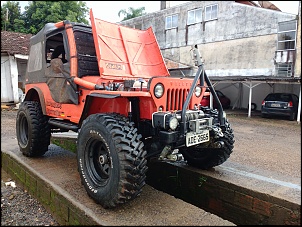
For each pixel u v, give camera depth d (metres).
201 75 3.25
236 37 16.56
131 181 2.57
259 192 3.10
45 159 4.45
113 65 3.59
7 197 3.79
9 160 4.70
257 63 15.82
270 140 7.50
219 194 3.51
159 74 4.10
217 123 3.44
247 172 3.81
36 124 4.29
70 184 3.36
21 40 12.98
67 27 3.73
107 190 2.68
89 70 3.71
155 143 3.15
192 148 3.77
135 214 2.64
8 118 9.48
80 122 3.48
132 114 3.06
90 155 3.07
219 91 18.70
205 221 2.52
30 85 4.83
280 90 16.47
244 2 18.64
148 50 4.24
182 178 4.01
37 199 3.65
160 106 2.88
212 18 17.53
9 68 12.76
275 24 14.94
